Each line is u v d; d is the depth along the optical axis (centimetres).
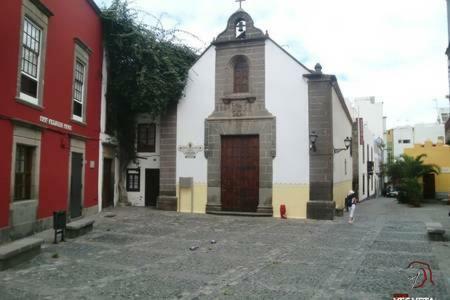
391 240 1251
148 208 2095
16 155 1192
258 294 686
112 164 2092
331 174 1812
